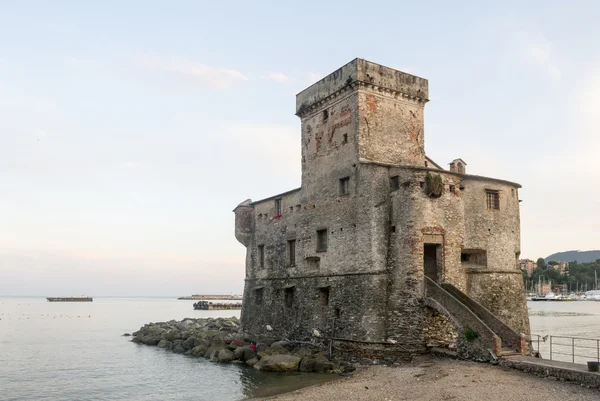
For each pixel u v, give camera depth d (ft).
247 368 135.64
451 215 128.06
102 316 459.32
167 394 112.27
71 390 119.85
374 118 142.10
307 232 154.51
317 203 151.53
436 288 117.39
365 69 141.49
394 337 122.01
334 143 147.54
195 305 632.79
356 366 124.16
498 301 138.41
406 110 148.97
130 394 114.21
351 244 136.05
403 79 148.56
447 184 129.18
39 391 119.34
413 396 86.79
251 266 184.96
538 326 298.56
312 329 145.79
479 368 98.73
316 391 95.91
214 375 128.98
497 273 140.05
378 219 129.90
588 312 477.77
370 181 132.16
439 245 126.11
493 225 142.51
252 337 170.60
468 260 140.36
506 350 104.99
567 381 86.38
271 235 174.81
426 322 119.14
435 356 115.24
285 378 119.24
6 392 118.73
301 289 154.20
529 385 85.87
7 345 212.02
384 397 88.43
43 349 196.95
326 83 151.84
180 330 219.00
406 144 147.23
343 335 133.59
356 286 132.16
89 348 197.88
